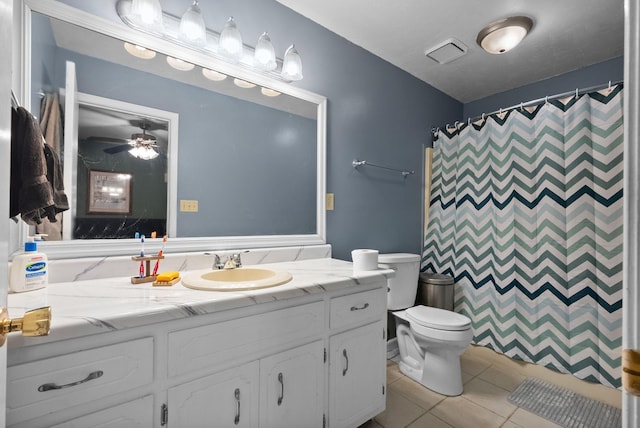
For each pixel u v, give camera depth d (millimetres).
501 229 2258
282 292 1043
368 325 1383
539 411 1584
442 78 2666
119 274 1216
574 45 2174
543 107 2098
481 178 2412
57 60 1153
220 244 1518
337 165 2045
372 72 2275
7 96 486
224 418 944
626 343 387
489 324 2326
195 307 862
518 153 2199
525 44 2164
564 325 1982
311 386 1166
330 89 2004
